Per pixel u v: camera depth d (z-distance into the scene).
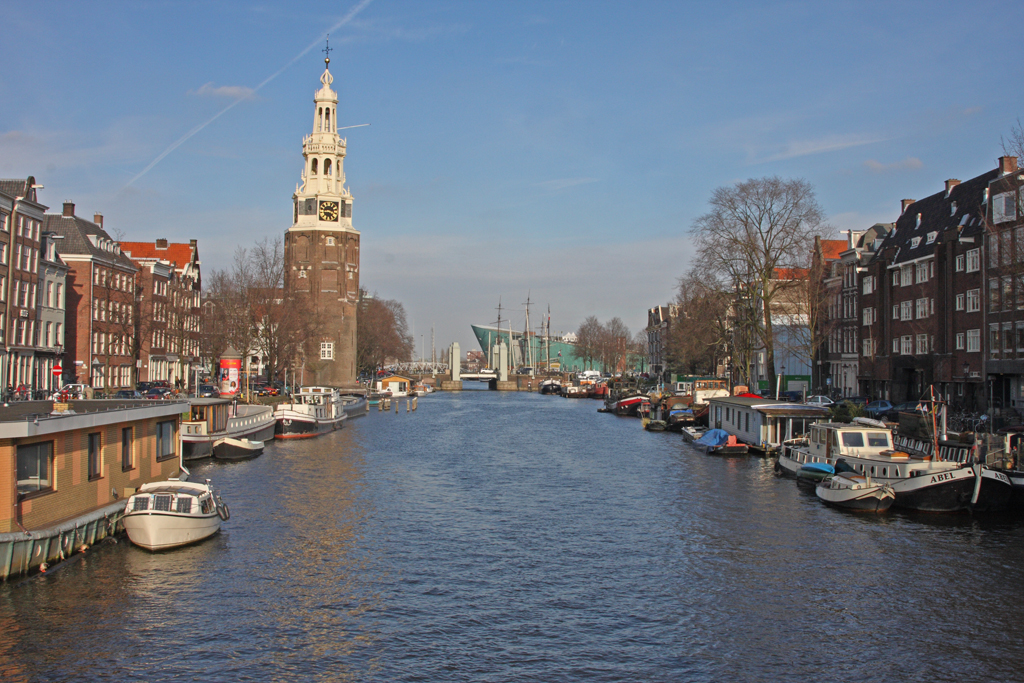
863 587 26.55
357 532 33.84
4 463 24.97
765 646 21.97
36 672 19.97
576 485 45.41
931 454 40.28
